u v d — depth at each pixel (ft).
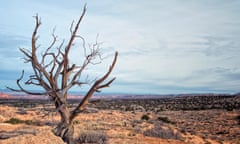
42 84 29.78
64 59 30.27
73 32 30.71
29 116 109.60
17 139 27.86
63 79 30.42
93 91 29.81
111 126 81.15
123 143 44.70
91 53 31.81
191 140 69.72
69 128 30.35
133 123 97.25
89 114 143.43
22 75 29.09
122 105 307.99
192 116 176.24
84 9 31.53
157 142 54.49
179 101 359.25
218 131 113.39
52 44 30.40
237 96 331.57
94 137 40.04
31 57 29.22
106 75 29.76
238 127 124.57
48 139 28.12
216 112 194.08
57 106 30.48
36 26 29.32
